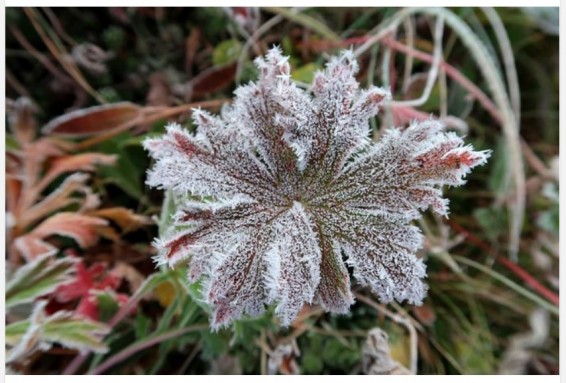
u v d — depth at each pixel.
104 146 0.21
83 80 0.22
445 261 0.22
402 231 0.16
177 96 0.23
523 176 0.24
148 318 0.21
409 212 0.16
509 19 0.25
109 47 0.23
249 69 0.23
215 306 0.16
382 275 0.16
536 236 0.24
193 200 0.16
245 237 0.16
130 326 0.20
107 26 0.23
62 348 0.20
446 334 0.22
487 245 0.23
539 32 0.25
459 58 0.25
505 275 0.23
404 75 0.24
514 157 0.22
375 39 0.23
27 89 0.22
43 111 0.22
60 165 0.21
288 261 0.15
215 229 0.16
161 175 0.16
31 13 0.22
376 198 0.16
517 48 0.25
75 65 0.22
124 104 0.21
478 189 0.24
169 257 0.16
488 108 0.23
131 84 0.23
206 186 0.16
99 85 0.23
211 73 0.22
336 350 0.21
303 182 0.16
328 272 0.16
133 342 0.20
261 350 0.20
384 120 0.22
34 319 0.18
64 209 0.21
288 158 0.16
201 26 0.23
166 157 0.16
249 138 0.16
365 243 0.16
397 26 0.24
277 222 0.16
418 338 0.21
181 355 0.21
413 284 0.16
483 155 0.15
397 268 0.16
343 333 0.21
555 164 0.24
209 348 0.20
